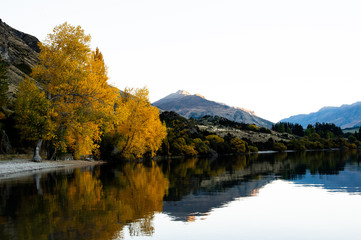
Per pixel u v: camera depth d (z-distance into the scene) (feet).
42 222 28.63
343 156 233.35
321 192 51.39
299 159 188.24
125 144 159.12
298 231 27.58
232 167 119.85
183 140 270.67
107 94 124.36
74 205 37.06
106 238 24.11
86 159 147.84
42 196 43.45
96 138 125.18
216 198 44.60
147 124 157.69
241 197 45.68
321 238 25.67
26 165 96.12
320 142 528.63
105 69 139.33
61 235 24.56
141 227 27.71
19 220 29.40
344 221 31.32
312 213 34.99
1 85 127.65
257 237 25.67
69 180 64.85
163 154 242.58
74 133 124.36
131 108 155.33
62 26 114.73
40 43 113.80
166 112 389.80
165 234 25.82
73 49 116.67
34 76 112.37
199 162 164.86
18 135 122.72
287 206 38.93
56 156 128.77
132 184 59.82
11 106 140.67
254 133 559.38
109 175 78.95
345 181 68.08
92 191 49.08
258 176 80.69
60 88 110.32
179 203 40.16
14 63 255.50
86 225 27.81
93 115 113.09
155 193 48.47
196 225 28.96
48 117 106.93
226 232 26.91
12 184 57.11
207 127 531.09
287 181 68.08
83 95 111.45
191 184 61.87
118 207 36.32
